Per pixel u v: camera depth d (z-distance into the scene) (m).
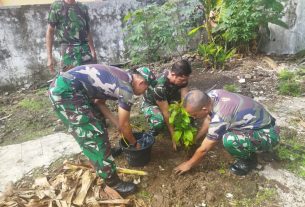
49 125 4.62
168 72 3.58
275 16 5.78
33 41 5.84
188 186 3.15
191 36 6.43
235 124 2.98
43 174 3.51
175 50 6.42
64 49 4.54
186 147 3.61
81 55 4.59
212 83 5.45
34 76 6.09
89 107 2.84
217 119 2.90
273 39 6.41
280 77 5.37
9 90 6.00
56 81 2.77
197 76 5.78
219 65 6.00
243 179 3.24
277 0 5.91
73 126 2.76
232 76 5.64
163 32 5.75
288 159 3.50
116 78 2.78
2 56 5.74
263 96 4.93
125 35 6.32
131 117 4.56
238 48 6.39
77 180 3.22
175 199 3.02
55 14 4.37
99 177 3.19
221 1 5.85
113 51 6.39
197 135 3.57
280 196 3.02
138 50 6.22
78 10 4.46
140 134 3.62
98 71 2.79
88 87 2.79
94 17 6.04
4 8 5.48
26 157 3.85
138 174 3.33
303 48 6.26
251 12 5.72
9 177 3.51
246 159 3.27
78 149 3.94
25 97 5.68
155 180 3.27
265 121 3.06
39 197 3.03
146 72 3.41
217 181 3.22
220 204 2.96
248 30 5.88
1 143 4.27
